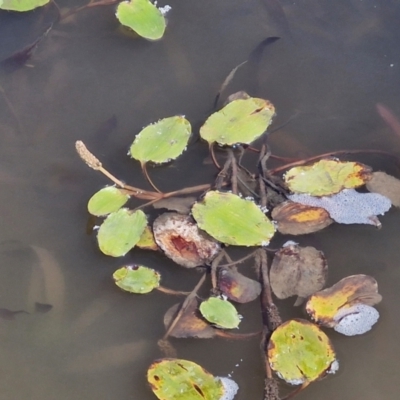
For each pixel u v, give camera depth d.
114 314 0.92
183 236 0.93
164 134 0.99
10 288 0.94
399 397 0.89
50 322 0.93
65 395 0.90
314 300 0.90
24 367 0.91
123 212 0.94
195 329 0.90
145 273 0.92
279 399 0.87
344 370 0.90
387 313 0.92
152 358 0.90
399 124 1.02
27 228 0.97
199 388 0.86
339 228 0.96
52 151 1.01
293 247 0.93
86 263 0.95
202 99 1.04
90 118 1.03
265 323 0.90
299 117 1.03
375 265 0.94
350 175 0.96
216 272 0.92
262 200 0.96
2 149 1.01
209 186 0.97
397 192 0.96
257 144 1.01
